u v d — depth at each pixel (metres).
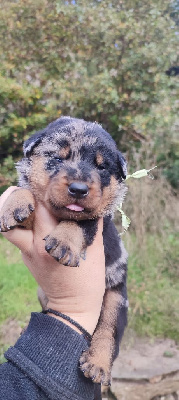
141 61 10.52
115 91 9.95
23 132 10.12
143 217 7.44
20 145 10.35
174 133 9.30
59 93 9.94
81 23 10.85
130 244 7.02
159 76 10.41
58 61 10.63
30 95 9.60
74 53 10.98
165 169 9.10
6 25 10.78
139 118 9.64
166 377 4.84
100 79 10.00
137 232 7.29
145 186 7.71
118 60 10.84
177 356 5.20
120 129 10.01
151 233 7.66
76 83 10.05
